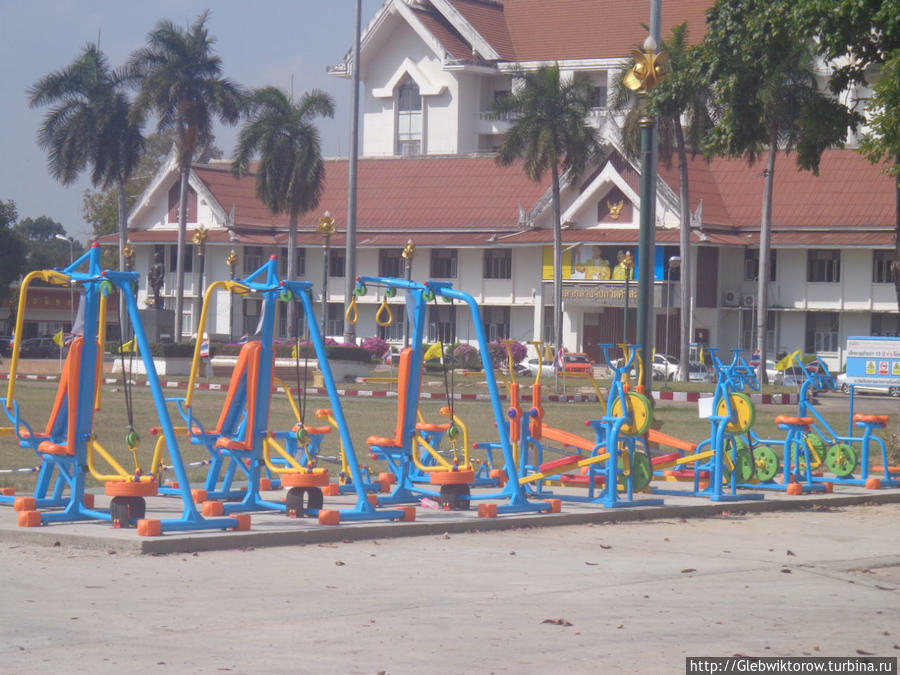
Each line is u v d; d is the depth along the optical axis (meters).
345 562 17.17
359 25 81.12
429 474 24.06
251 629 12.80
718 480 24.97
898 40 28.44
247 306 128.25
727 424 25.16
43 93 109.81
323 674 11.10
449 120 145.25
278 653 11.82
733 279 110.88
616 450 23.41
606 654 12.12
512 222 118.25
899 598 15.80
